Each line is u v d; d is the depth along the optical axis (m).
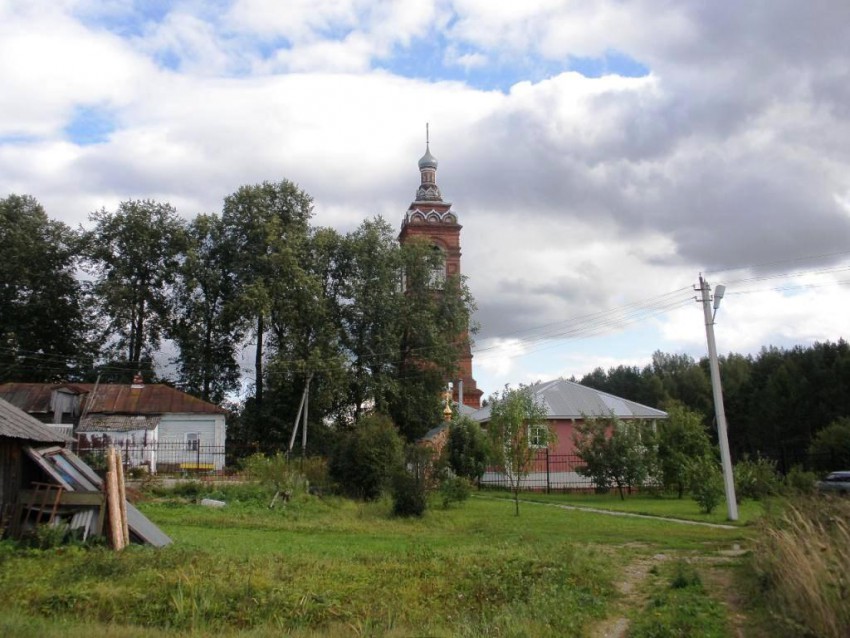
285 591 10.77
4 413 17.28
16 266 51.47
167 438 44.75
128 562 12.77
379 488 29.36
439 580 12.15
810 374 66.12
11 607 9.98
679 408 39.19
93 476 17.92
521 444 27.69
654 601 11.05
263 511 24.64
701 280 26.91
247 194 53.38
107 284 51.22
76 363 54.53
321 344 50.28
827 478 31.91
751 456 69.44
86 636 8.46
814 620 8.26
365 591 11.28
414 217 67.88
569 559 13.77
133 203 53.69
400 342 55.19
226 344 55.75
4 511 16.12
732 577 13.05
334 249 54.56
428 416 54.34
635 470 36.22
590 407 47.72
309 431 51.41
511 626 9.28
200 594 10.39
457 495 29.80
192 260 51.19
